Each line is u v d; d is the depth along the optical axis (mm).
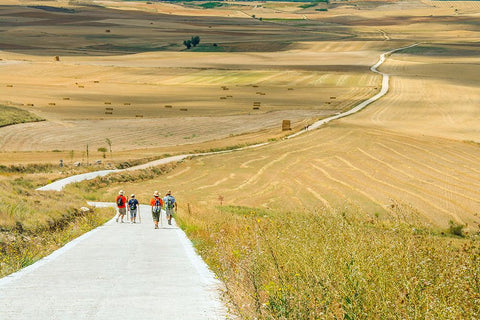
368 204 82938
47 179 108812
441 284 11461
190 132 167500
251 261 15719
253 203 88625
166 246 29797
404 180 101562
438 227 67062
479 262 12555
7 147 139375
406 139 145875
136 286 16734
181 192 101250
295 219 26594
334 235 17859
